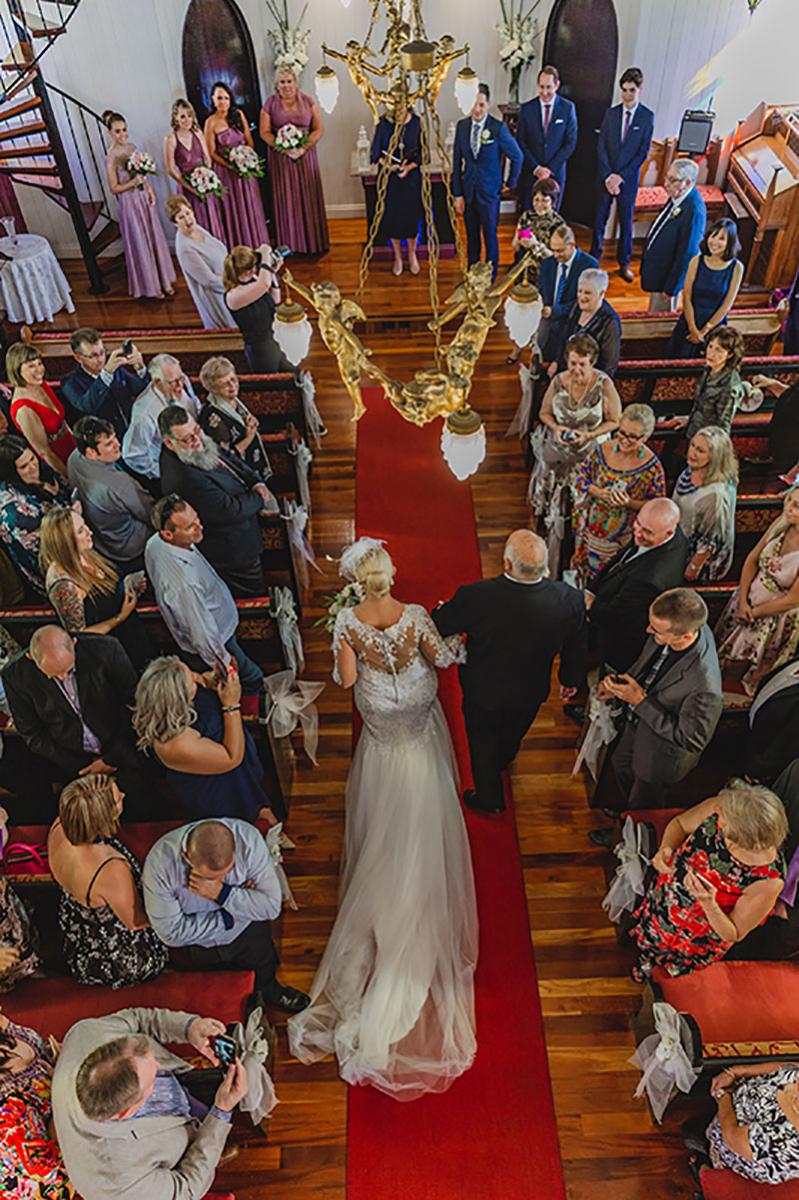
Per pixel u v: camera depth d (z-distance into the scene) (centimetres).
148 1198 270
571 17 882
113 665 401
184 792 391
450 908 414
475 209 829
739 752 459
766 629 449
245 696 475
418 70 353
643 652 393
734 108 931
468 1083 380
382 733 401
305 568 599
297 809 489
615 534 508
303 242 955
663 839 354
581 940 429
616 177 845
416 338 841
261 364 675
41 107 827
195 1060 323
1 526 476
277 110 888
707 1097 348
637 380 642
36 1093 292
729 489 471
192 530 421
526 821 477
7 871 402
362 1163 361
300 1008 403
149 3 871
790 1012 347
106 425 480
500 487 680
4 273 861
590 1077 383
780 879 314
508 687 411
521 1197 351
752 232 895
